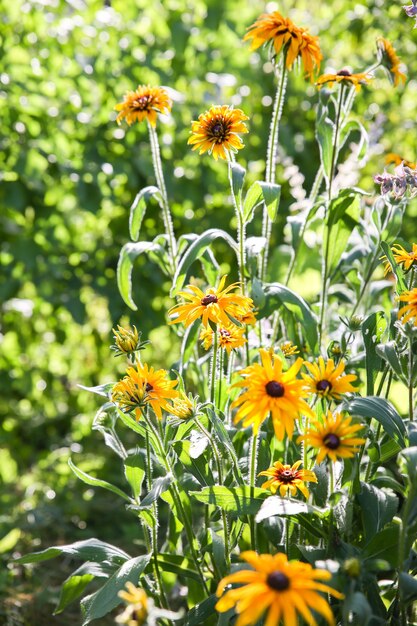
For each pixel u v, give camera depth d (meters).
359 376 1.59
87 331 2.56
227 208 2.33
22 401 2.53
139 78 2.26
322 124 1.58
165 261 1.61
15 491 2.16
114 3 2.34
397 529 1.29
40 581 1.81
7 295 2.31
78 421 2.40
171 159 2.28
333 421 1.23
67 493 2.06
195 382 1.61
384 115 2.12
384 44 1.58
